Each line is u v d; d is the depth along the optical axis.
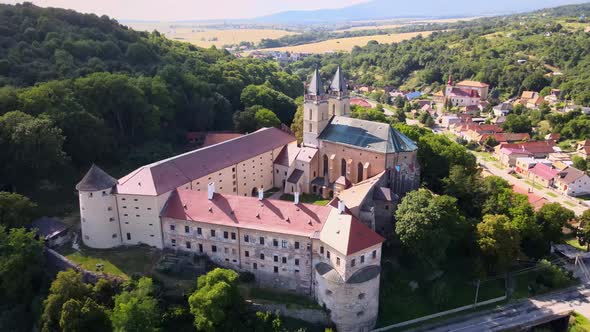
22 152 119.94
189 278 100.12
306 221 96.75
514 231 112.12
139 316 84.31
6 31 181.25
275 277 100.06
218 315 85.50
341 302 90.69
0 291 98.50
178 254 106.00
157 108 162.88
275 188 147.75
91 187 105.12
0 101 132.25
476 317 102.00
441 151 149.75
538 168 196.25
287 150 147.88
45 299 95.75
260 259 100.06
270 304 94.56
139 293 88.25
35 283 101.38
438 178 144.62
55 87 142.12
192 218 102.75
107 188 106.69
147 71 194.00
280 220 98.06
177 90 183.88
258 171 141.00
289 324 92.69
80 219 120.81
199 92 191.62
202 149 127.75
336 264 90.62
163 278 99.44
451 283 109.06
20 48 172.50
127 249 108.94
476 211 128.62
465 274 112.88
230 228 100.25
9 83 150.38
